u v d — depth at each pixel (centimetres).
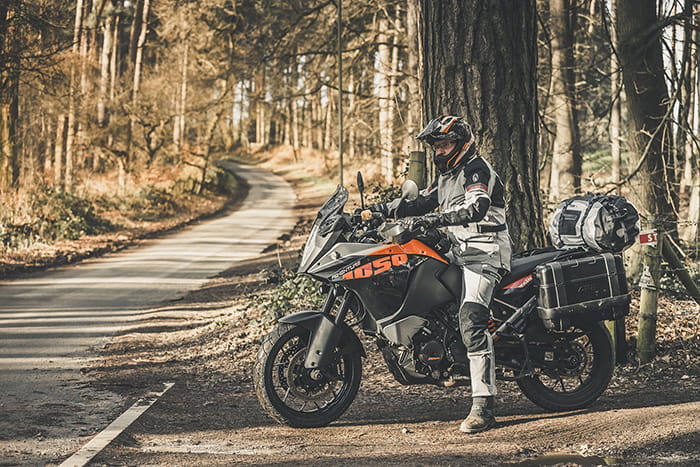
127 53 5662
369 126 2514
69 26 2206
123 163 4156
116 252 2192
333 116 5772
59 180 3519
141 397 602
